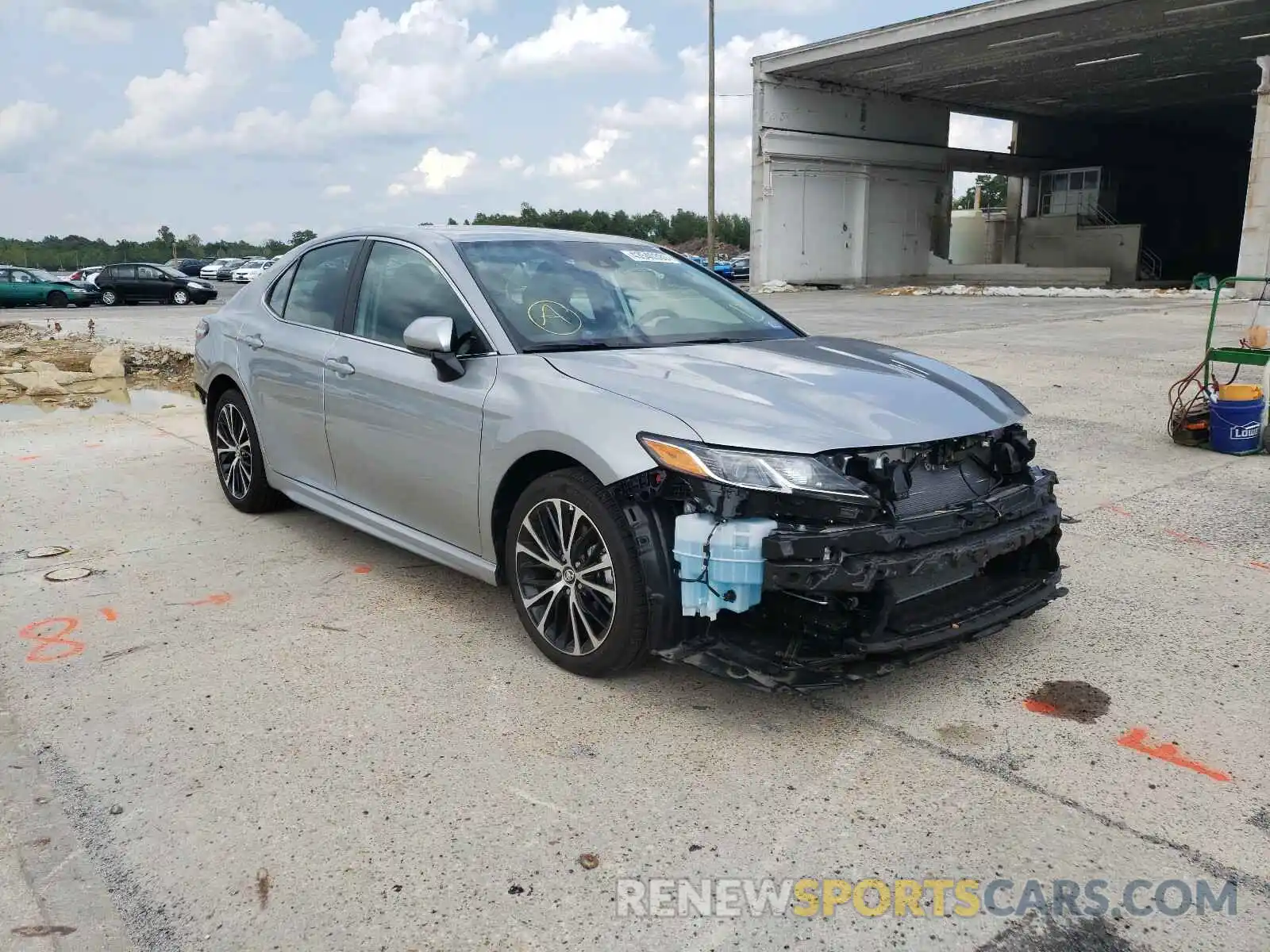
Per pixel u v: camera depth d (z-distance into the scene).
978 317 18.98
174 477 6.31
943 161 40.09
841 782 2.76
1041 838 2.50
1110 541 4.90
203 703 3.24
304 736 3.02
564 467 3.40
